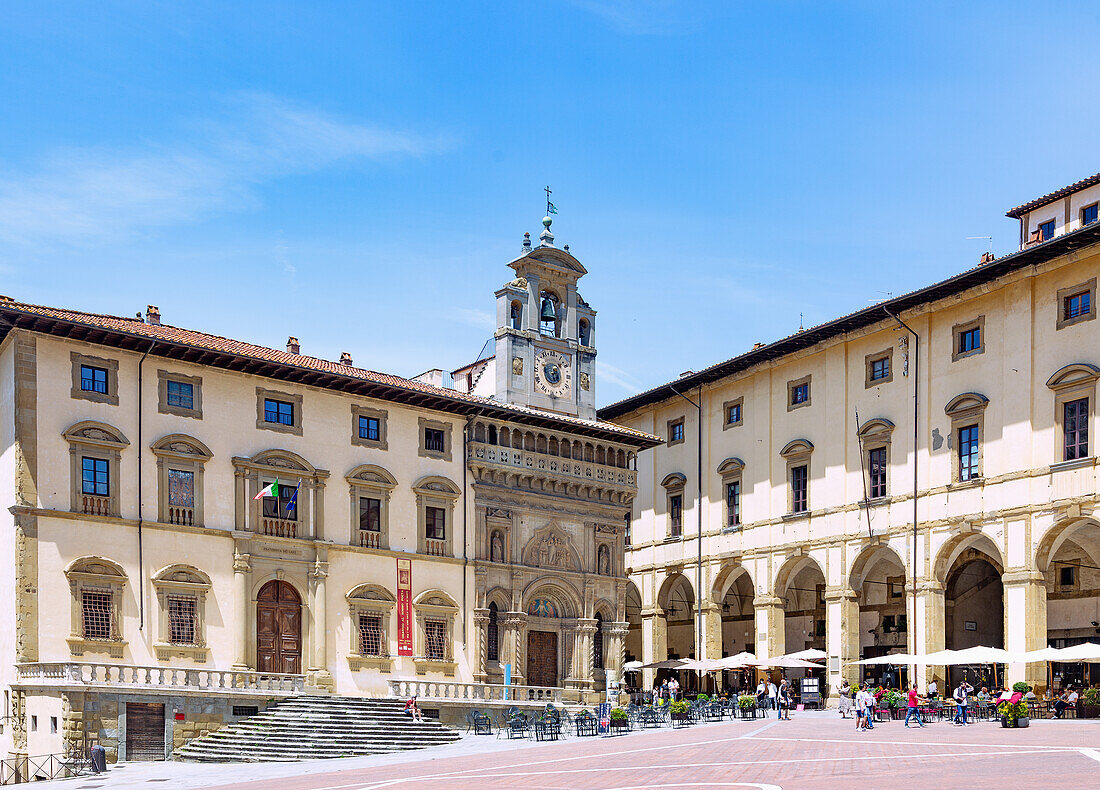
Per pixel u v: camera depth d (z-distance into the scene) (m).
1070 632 70.06
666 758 41.19
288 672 64.38
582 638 76.31
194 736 56.50
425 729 59.59
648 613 89.31
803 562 79.06
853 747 42.91
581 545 77.75
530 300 79.69
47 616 56.78
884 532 72.00
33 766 54.44
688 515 87.38
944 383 69.94
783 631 78.56
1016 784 27.94
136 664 58.84
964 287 68.38
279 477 65.50
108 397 60.31
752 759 39.34
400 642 68.25
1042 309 64.88
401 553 69.19
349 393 68.94
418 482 70.69
